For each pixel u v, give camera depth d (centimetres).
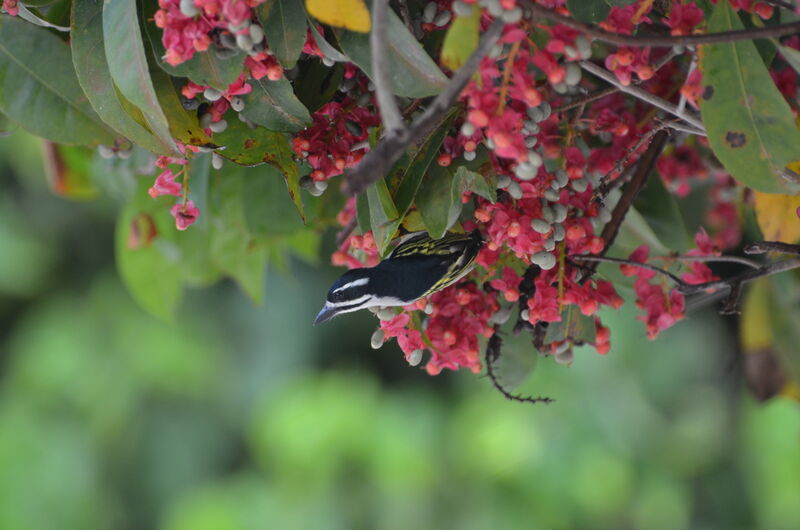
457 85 450
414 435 1677
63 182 847
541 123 609
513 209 552
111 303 1892
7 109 623
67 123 627
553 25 509
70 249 1930
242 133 566
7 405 1797
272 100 555
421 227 575
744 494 1714
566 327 605
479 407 1670
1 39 617
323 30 545
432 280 562
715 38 492
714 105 525
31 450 1745
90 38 552
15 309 1906
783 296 817
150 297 890
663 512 1652
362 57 523
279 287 1870
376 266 572
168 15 502
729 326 1730
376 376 1881
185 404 1855
